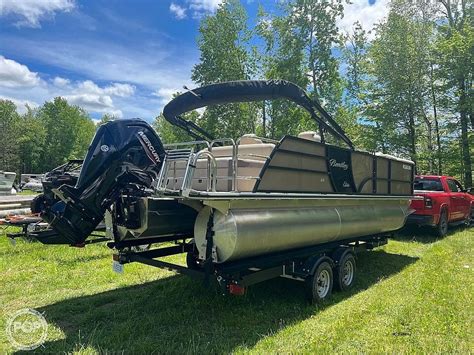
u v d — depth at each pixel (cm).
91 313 449
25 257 722
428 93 1961
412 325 418
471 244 927
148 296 510
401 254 816
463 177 1961
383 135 2048
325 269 518
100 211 440
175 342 376
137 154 465
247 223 399
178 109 551
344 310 471
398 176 752
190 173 378
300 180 486
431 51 1892
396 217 725
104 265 678
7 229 962
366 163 643
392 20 1997
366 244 684
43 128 6372
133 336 388
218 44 2392
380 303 490
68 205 427
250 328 414
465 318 436
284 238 446
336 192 559
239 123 2339
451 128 1923
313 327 415
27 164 6238
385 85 2022
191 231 480
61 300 496
